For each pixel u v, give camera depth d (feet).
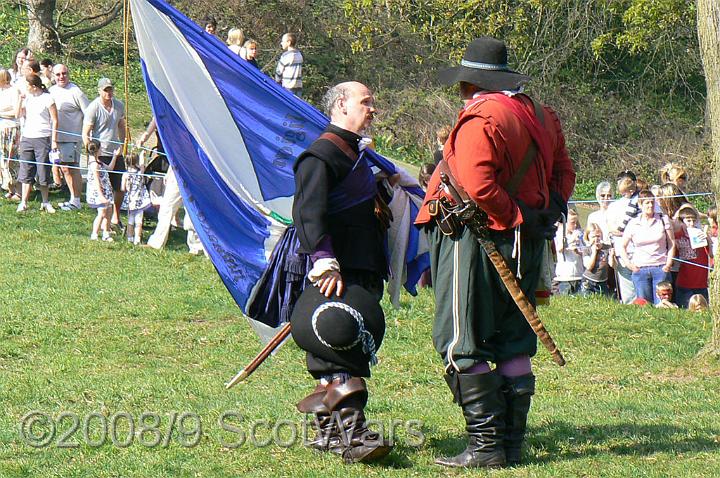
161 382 48.75
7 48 166.30
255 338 61.41
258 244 41.47
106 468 34.88
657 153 184.55
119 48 173.17
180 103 42.16
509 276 33.06
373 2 186.70
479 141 32.50
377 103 176.35
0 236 90.07
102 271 78.95
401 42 185.37
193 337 61.31
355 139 35.12
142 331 62.18
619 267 81.20
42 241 89.15
